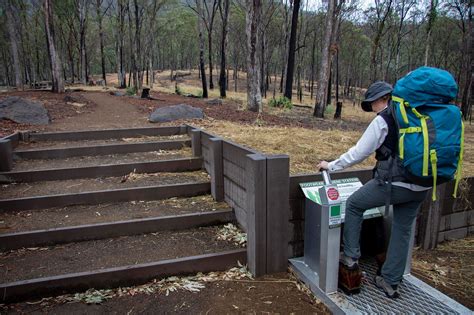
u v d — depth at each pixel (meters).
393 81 41.09
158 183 5.09
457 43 37.06
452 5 26.91
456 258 4.20
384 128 2.61
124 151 6.25
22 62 42.50
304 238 3.49
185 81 50.91
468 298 3.37
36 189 4.80
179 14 38.84
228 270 3.61
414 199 2.69
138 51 28.52
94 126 7.87
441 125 2.42
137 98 16.16
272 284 3.37
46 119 8.33
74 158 5.94
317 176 3.63
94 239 3.98
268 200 3.37
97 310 2.99
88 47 49.59
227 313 2.96
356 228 2.96
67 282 3.20
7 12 29.11
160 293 3.24
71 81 38.62
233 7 33.06
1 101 8.28
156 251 3.73
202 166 5.78
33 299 3.13
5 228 3.92
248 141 5.97
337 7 19.19
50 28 16.88
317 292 3.13
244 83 49.66
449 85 2.43
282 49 36.75
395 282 2.97
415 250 4.39
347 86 48.81
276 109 16.22
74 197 4.56
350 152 2.77
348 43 40.28
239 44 40.25
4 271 3.34
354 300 2.96
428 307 2.88
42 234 3.82
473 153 6.52
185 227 4.25
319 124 11.82
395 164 2.63
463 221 4.71
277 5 30.73
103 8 39.09
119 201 4.73
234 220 4.41
